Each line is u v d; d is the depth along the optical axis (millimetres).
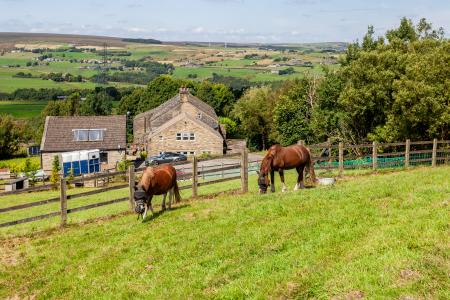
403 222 10812
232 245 11406
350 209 12758
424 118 33406
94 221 16609
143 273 10906
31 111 147625
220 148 69312
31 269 12422
